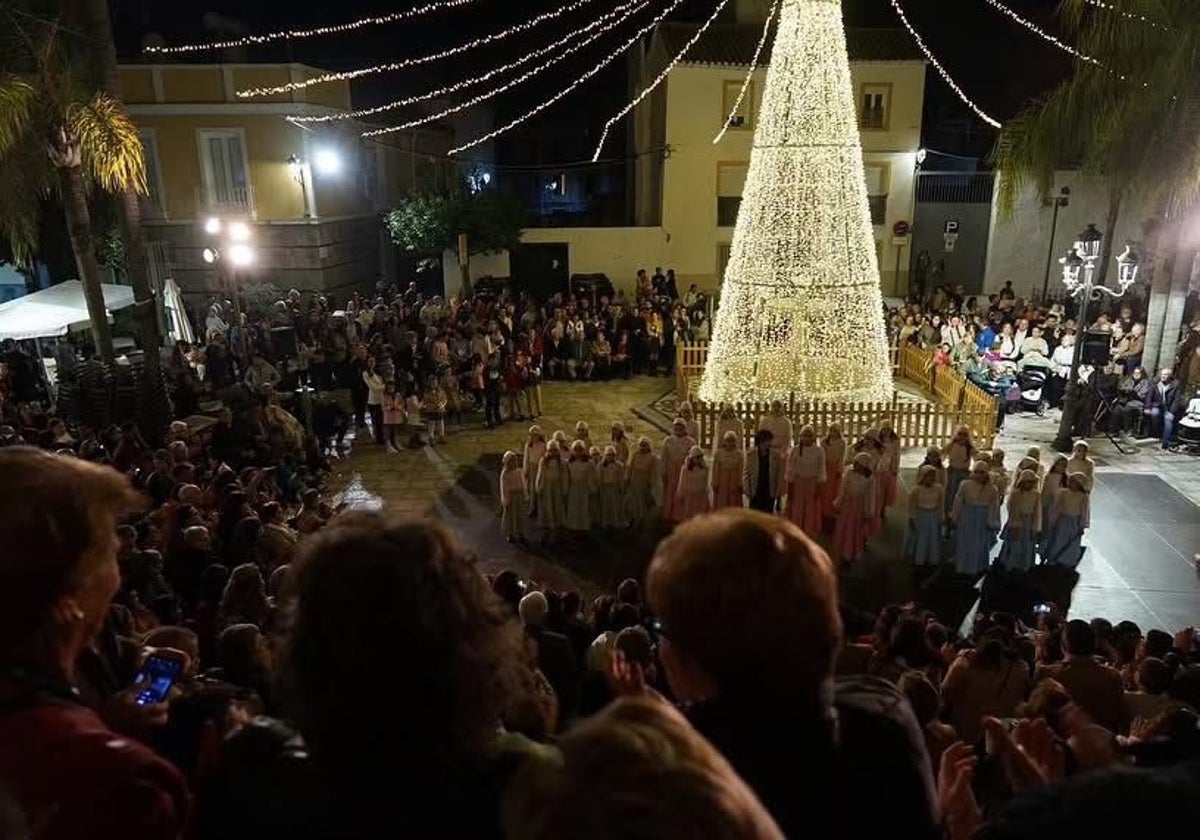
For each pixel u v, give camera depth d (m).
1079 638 7.36
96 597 1.83
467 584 1.67
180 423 14.64
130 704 2.79
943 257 30.64
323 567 1.59
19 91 14.70
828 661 1.71
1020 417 20.48
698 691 1.75
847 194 16.95
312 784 1.53
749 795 1.06
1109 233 18.88
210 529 9.91
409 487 16.75
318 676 1.50
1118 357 20.41
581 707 4.29
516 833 1.05
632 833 0.95
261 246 27.58
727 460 14.17
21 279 26.64
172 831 1.62
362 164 31.22
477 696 1.57
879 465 13.65
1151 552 13.78
